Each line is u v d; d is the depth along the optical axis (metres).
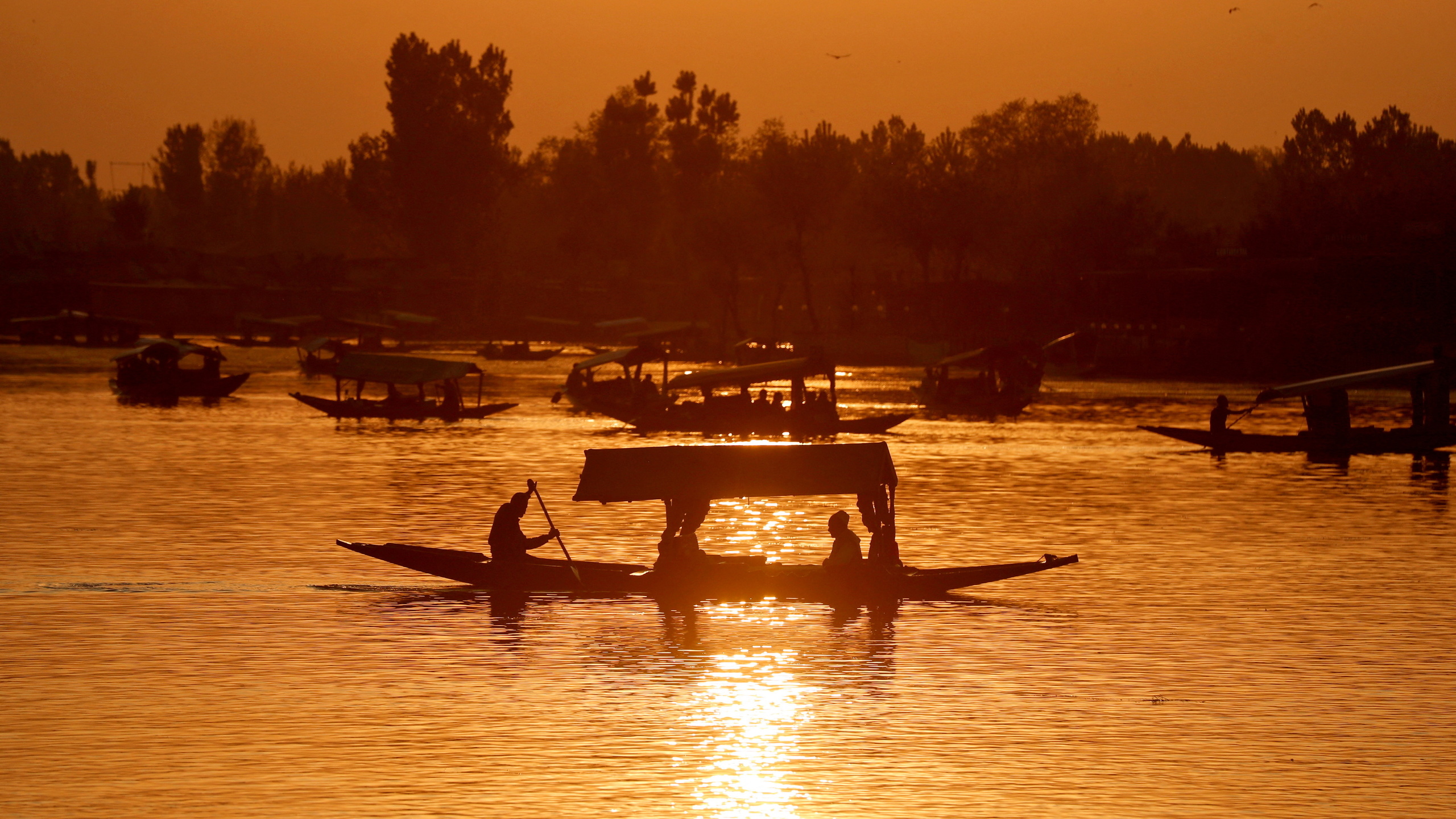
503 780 48.59
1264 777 49.34
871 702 58.25
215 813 45.41
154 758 50.88
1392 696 59.66
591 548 96.25
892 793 47.56
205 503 117.62
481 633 69.88
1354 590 82.62
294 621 72.25
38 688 59.72
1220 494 130.88
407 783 48.38
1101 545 99.50
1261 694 59.94
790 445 79.81
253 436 184.25
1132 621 73.75
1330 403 172.00
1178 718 56.38
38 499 118.62
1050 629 71.75
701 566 78.69
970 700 58.78
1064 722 55.66
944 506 121.19
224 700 58.09
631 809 45.97
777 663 64.44
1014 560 93.12
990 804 46.66
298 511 112.81
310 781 48.41
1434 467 156.25
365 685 60.38
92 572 85.00
